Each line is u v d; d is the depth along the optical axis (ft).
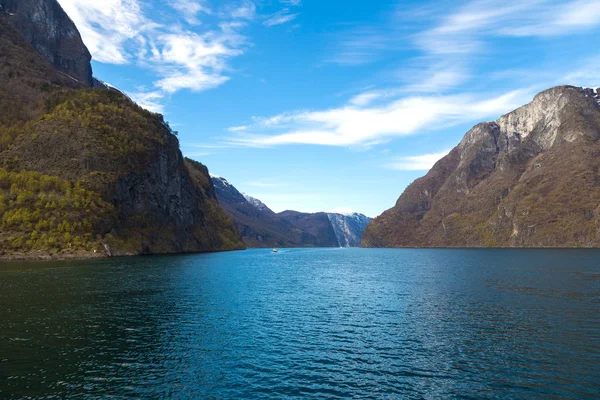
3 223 405.39
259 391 79.61
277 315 149.28
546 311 152.25
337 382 84.58
